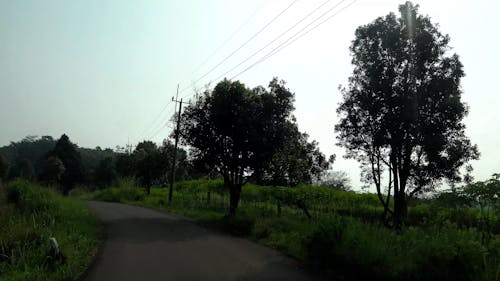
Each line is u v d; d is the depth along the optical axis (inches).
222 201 1165.1
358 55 647.8
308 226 501.0
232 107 802.2
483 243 275.6
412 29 606.9
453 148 587.2
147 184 1670.8
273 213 753.6
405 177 605.9
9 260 340.2
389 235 350.0
